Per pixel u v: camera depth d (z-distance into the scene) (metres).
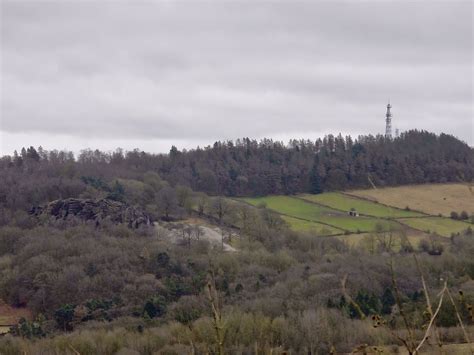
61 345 64.06
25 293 100.50
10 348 62.84
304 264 108.88
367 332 50.75
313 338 53.94
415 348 8.93
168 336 64.75
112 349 65.88
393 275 12.98
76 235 127.25
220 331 9.28
